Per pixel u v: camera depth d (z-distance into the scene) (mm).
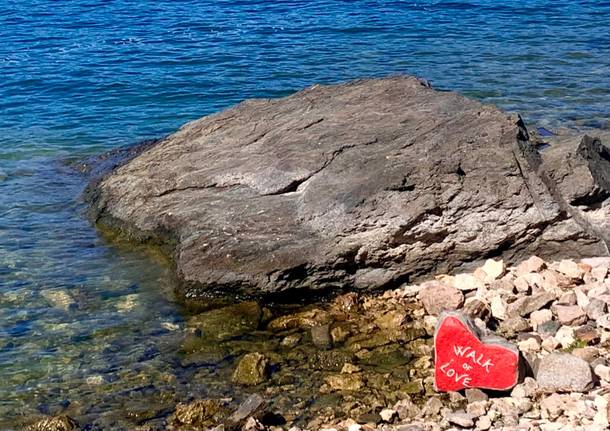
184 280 14453
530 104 25422
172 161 17688
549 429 9445
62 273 15305
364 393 11109
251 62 32719
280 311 13945
